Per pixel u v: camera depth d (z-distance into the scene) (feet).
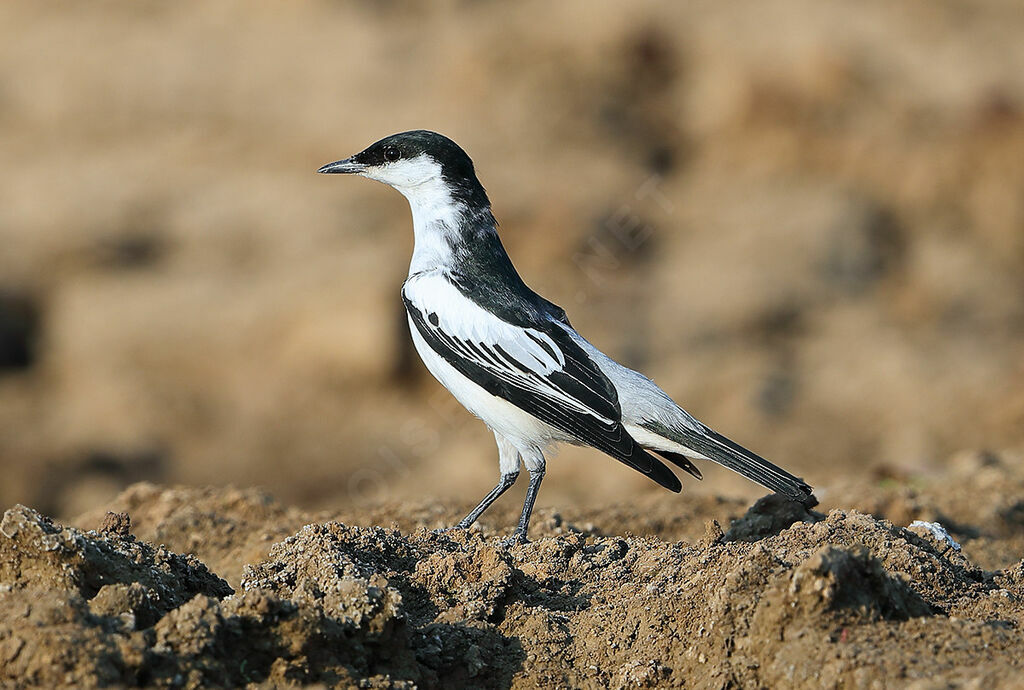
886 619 16.57
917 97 88.17
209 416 60.03
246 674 15.37
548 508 30.94
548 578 20.12
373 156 26.22
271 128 88.79
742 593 17.02
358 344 61.11
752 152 86.74
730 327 66.28
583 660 17.90
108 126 90.84
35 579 16.72
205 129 89.40
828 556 16.38
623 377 24.45
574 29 93.81
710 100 89.45
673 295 70.13
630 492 44.57
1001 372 58.65
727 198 81.82
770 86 88.58
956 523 31.65
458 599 18.85
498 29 94.48
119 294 68.54
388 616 16.58
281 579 18.63
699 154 87.92
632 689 17.07
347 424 58.85
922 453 50.31
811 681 15.67
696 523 29.63
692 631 17.48
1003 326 68.08
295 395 60.95
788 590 16.47
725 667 16.49
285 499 55.06
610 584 19.99
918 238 79.15
